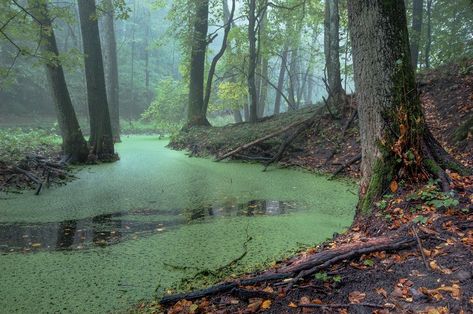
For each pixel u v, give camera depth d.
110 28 20.00
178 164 11.90
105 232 5.74
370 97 4.86
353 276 3.29
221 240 5.22
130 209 7.00
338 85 12.46
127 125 30.64
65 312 3.44
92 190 8.49
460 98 9.42
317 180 9.02
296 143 11.78
